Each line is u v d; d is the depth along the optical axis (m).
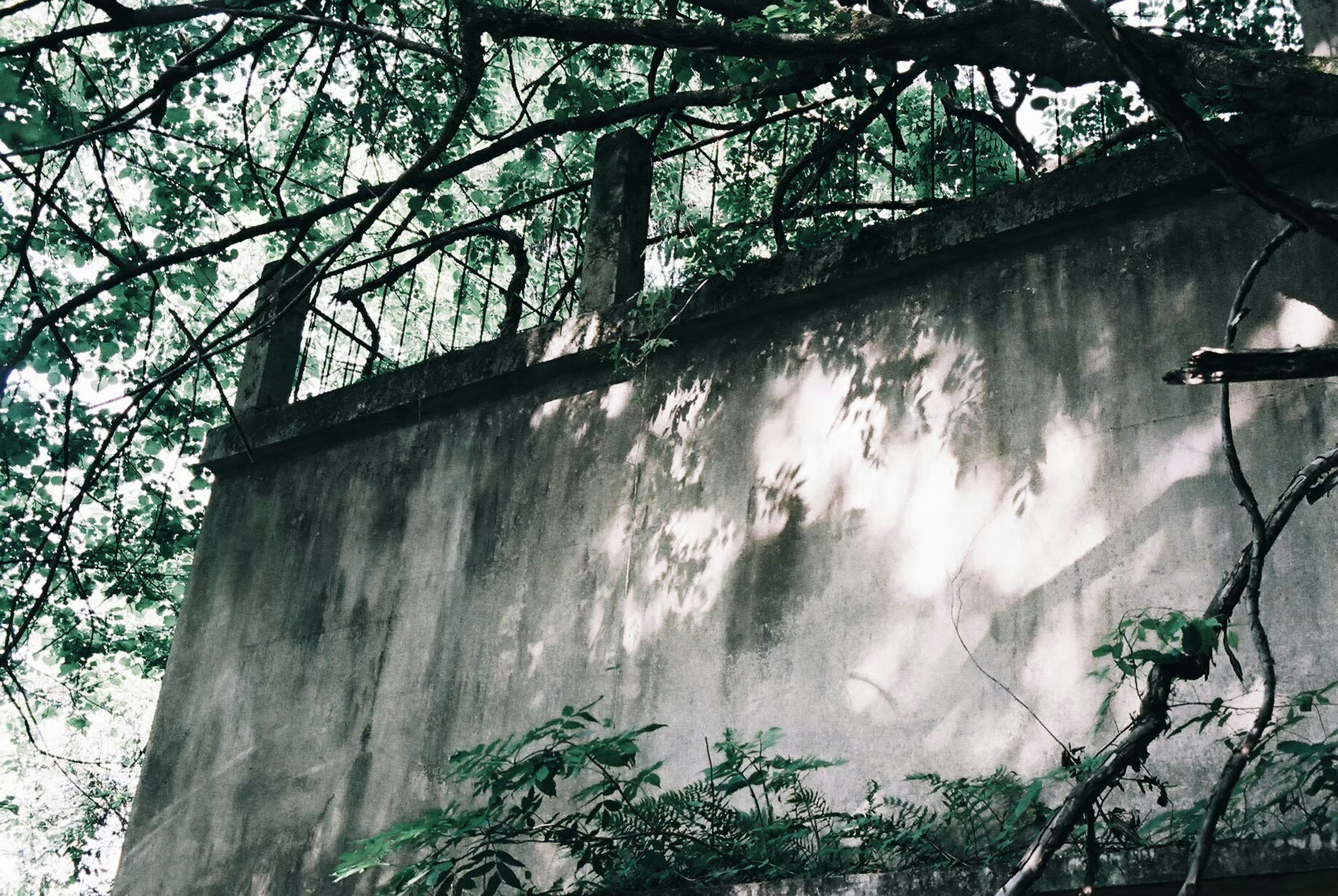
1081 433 5.78
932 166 8.27
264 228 7.52
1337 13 5.80
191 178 9.76
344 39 9.15
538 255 10.15
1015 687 5.51
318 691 7.61
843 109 9.54
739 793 6.00
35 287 7.53
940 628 5.79
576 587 6.97
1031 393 5.98
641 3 10.11
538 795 6.51
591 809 6.32
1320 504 5.12
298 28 9.51
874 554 6.11
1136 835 4.17
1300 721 4.38
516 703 6.86
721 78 7.74
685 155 9.09
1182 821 4.53
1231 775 3.04
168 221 9.55
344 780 7.22
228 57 7.56
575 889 5.96
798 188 9.31
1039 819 4.95
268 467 8.71
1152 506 5.48
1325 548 5.05
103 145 8.16
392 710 7.27
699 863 5.34
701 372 7.09
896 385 6.39
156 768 7.98
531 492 7.40
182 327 7.46
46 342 9.20
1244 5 7.80
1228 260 5.72
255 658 7.98
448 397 7.94
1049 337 6.05
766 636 6.24
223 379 11.66
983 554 5.81
